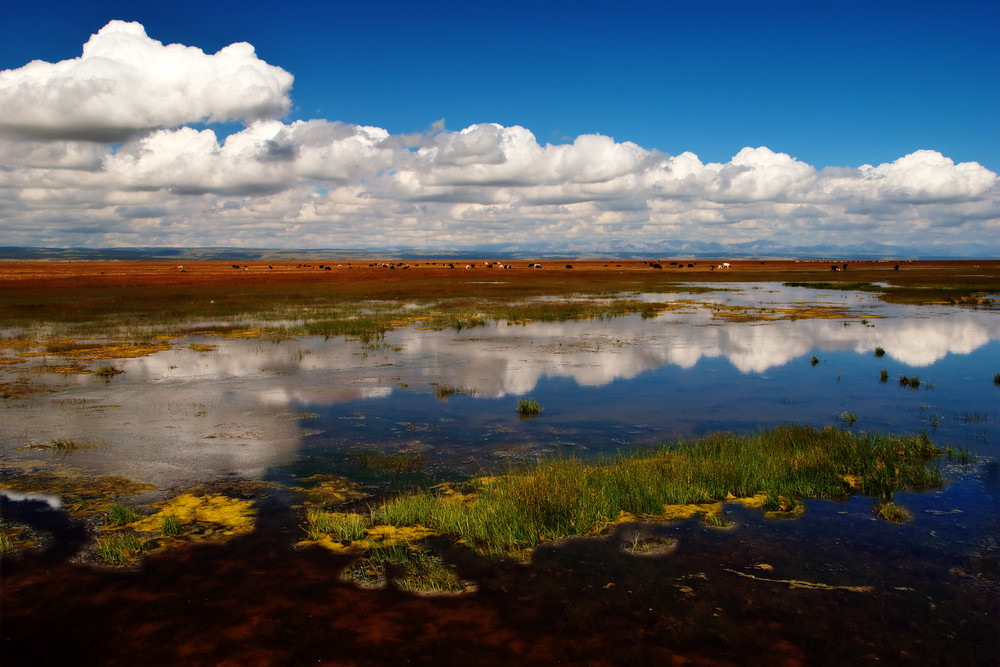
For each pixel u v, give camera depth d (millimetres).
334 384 15445
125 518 7410
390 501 8023
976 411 12938
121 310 34906
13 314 32594
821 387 15211
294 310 35000
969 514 7727
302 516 7605
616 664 4812
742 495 8320
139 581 6059
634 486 8164
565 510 7363
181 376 16438
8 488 8523
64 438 10859
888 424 11961
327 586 5957
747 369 17422
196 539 6980
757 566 6398
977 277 73250
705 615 5504
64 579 6102
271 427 11625
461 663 4801
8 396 14156
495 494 7742
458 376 16422
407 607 5594
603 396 14242
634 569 6320
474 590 5895
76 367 17766
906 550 6773
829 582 6098
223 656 4891
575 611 5543
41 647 5016
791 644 5098
